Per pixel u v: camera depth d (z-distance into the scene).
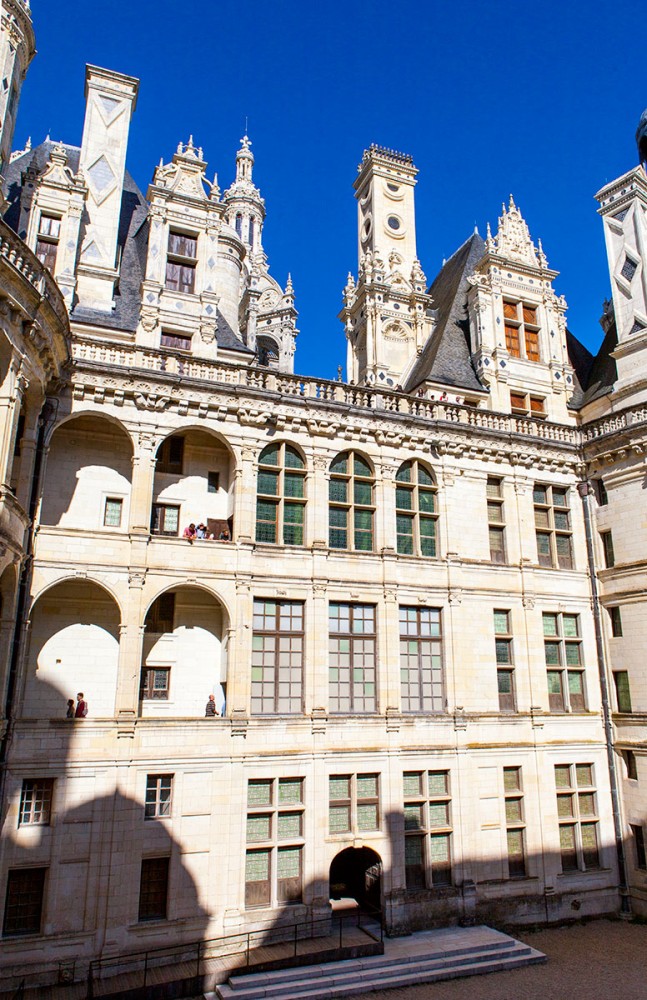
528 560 32.28
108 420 26.19
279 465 28.73
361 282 40.34
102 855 22.31
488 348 35.91
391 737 27.41
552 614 32.72
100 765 22.94
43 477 24.61
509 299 37.44
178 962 22.34
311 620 27.41
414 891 26.44
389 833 26.45
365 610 28.89
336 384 30.33
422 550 30.86
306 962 22.66
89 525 26.38
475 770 28.67
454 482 31.81
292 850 25.23
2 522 20.16
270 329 50.16
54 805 22.20
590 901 29.39
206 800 24.09
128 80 31.89
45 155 32.81
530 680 30.86
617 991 21.81
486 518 32.22
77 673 25.34
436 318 40.19
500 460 33.03
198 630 27.39
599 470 34.06
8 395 20.69
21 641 22.70
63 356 24.75
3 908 21.05
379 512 29.91
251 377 28.80
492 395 35.22
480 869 27.67
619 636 32.25
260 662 26.59
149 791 23.67
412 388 35.72
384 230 40.62
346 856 29.67
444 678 29.47
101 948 21.58
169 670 26.73
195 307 30.17
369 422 30.23
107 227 30.09
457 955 23.80
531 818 29.19
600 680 32.50
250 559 26.78
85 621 25.84
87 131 30.81
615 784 31.08
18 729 22.19
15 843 21.61
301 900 24.83
